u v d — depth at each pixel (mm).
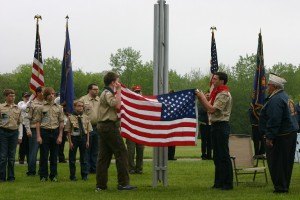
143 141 11719
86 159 14086
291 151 11219
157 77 12383
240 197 10562
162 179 12562
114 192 11445
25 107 15617
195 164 18266
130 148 15594
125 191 11609
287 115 11117
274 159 11203
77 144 14000
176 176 14719
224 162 11812
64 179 14172
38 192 11555
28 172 15367
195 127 11812
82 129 13953
